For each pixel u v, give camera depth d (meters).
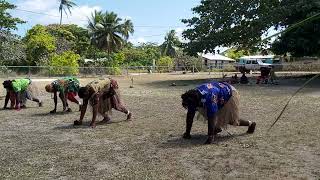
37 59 49.50
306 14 26.14
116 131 9.60
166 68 57.22
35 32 51.16
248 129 8.98
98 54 66.06
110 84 10.64
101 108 10.68
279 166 6.41
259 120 10.72
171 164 6.65
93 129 9.90
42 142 8.55
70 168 6.55
